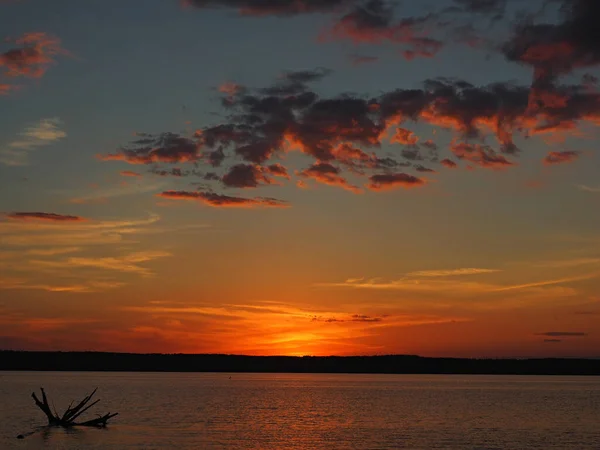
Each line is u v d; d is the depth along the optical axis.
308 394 182.62
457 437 76.50
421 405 133.00
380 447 68.12
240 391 198.88
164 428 81.75
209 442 70.00
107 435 73.12
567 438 75.94
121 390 193.62
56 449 63.03
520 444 70.75
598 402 144.50
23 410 107.25
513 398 162.62
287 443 70.56
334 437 75.94
